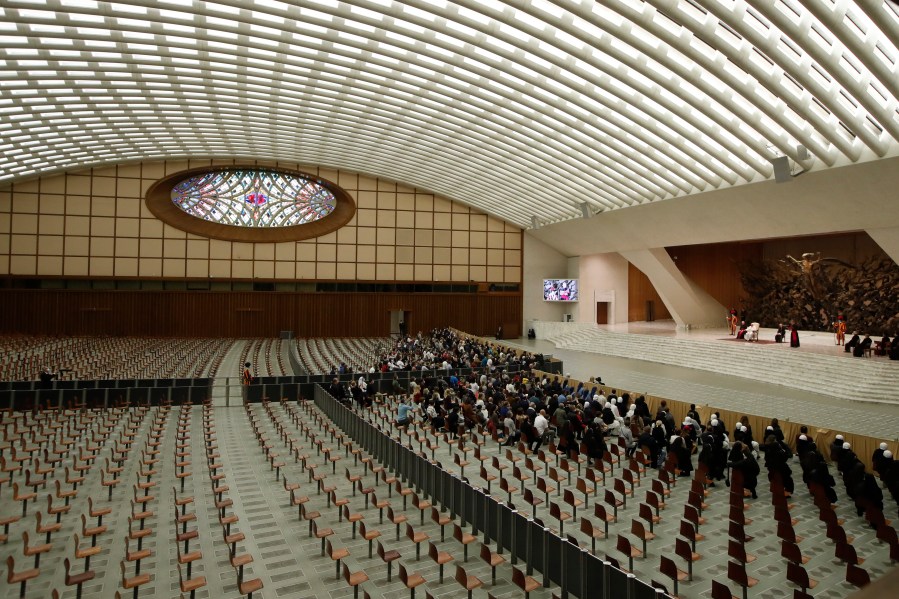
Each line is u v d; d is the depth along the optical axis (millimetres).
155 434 17281
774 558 9273
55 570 8875
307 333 44812
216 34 23109
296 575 8852
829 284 37719
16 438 16375
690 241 33344
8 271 39562
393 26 21172
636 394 19250
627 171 29672
